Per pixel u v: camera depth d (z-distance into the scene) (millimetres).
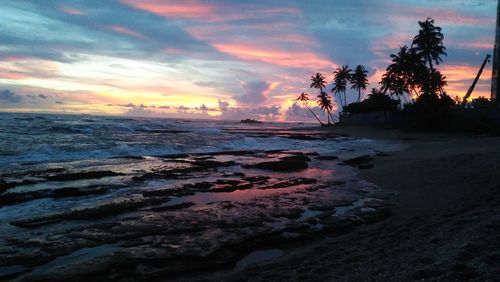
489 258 4902
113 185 14352
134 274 6648
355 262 6176
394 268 5367
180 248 7676
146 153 25531
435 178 14242
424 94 58469
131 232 8758
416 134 49844
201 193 13297
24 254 7547
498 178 12445
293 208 11016
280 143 36312
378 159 22859
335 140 42531
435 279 4562
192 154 25500
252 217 10055
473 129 47719
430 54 62562
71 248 7871
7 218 10164
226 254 7496
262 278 6168
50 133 36844
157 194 12977
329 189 13914
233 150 30266
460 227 7047
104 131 43312
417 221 8641
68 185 14242
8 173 15977
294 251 7812
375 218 9727
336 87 95625
